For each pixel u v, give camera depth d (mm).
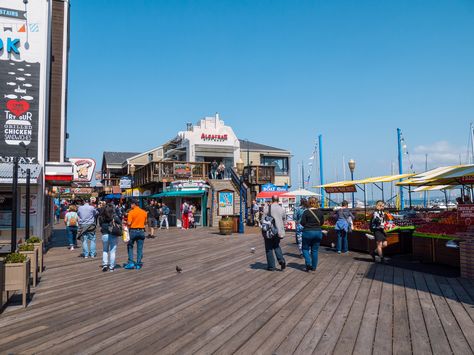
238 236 19312
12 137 14578
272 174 30172
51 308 6375
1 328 5336
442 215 12875
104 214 9961
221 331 5027
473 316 5461
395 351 4277
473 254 8047
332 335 4805
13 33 14820
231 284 7902
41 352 4426
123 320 5605
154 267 10375
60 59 18500
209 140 32781
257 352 4312
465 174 9781
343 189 18266
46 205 17406
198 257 12109
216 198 26891
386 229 11938
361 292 7012
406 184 17516
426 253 10430
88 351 4430
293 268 9680
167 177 28125
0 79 14570
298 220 11766
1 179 12875
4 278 6332
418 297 6586
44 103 15039
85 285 8234
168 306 6320
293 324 5254
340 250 12484
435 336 4703
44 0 15203
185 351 4379
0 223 14297
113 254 10016
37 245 9719
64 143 19203
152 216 19641
